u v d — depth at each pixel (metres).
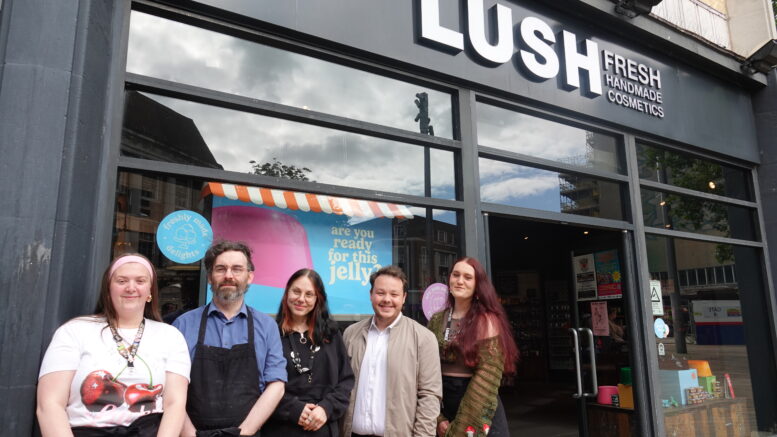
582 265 5.14
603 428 4.75
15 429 2.03
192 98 3.01
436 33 3.77
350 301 3.36
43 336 2.13
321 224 3.35
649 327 4.55
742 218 5.72
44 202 2.22
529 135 4.30
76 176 2.35
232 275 2.23
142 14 2.96
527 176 4.24
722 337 5.11
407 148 3.74
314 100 3.42
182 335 2.13
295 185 3.25
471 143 3.92
